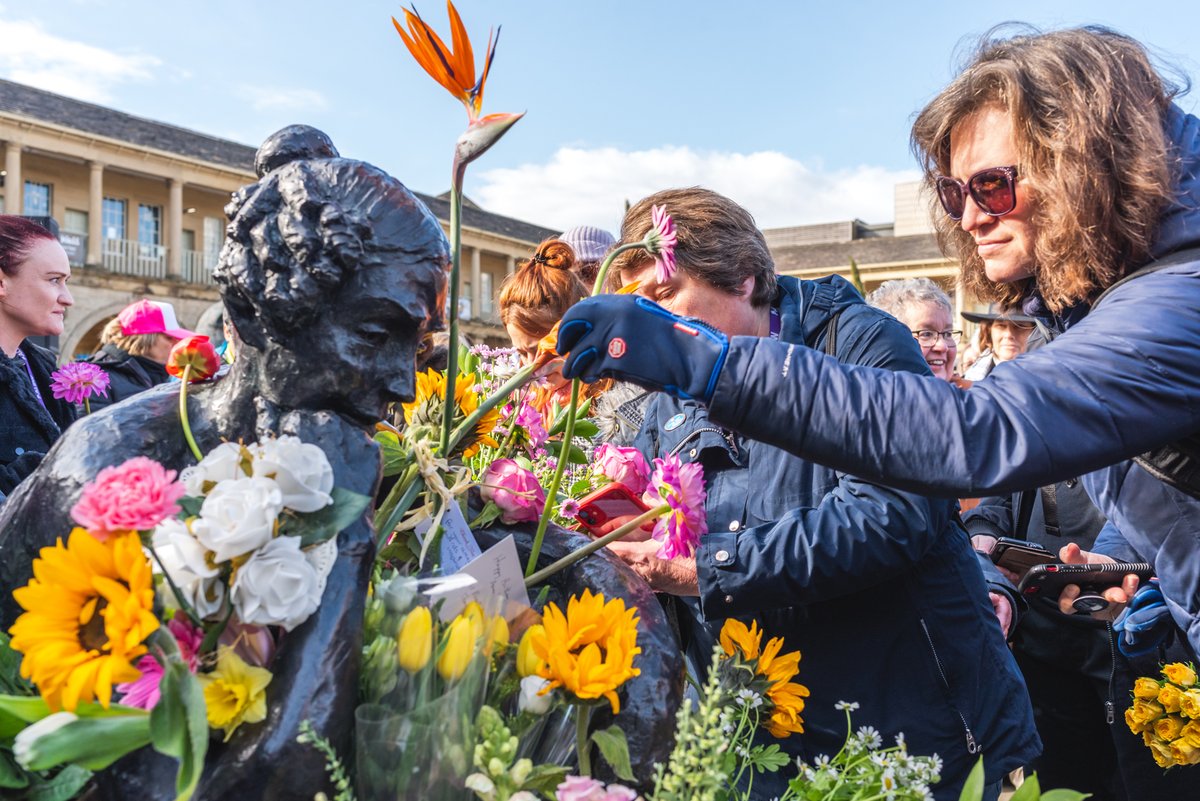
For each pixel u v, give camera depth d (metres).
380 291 0.78
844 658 1.50
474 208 37.41
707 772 0.78
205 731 0.62
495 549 0.93
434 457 0.98
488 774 0.76
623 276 1.62
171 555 0.69
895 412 0.96
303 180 0.77
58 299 2.75
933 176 1.37
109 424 0.82
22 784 0.72
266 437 0.78
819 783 0.93
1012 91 1.14
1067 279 1.16
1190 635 1.40
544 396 1.46
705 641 1.63
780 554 1.41
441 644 0.80
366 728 0.71
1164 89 1.20
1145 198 1.09
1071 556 1.95
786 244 42.44
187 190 29.53
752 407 0.98
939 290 3.40
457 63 0.87
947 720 1.48
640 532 1.49
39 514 0.79
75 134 26.22
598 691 0.80
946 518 1.49
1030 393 0.98
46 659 0.63
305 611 0.72
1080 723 2.31
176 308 27.52
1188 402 0.99
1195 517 1.33
